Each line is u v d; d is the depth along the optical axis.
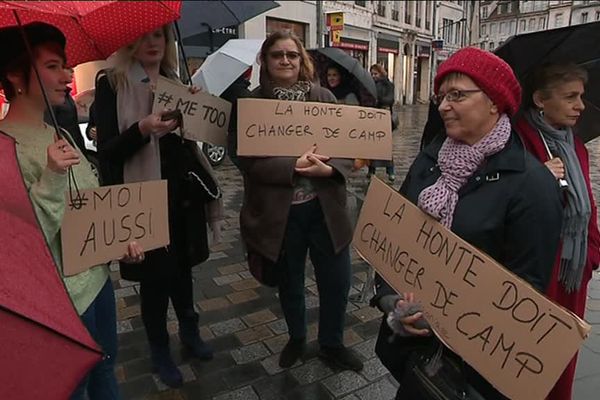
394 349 1.55
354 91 4.48
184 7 3.21
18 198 0.97
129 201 1.86
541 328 1.15
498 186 1.33
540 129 1.78
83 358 0.76
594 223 1.86
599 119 1.97
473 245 1.34
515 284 1.20
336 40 16.09
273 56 2.32
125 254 1.85
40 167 1.44
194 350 2.73
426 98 33.41
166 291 2.46
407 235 1.50
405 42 28.78
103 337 1.81
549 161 1.71
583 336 1.08
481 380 1.38
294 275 2.51
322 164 2.25
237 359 2.73
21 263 0.84
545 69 1.74
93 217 1.72
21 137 1.45
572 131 1.99
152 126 2.10
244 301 3.47
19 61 1.43
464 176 1.38
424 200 1.43
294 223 2.39
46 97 1.43
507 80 1.31
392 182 7.24
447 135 1.49
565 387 1.83
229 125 2.42
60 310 0.81
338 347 2.61
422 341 1.49
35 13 1.71
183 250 2.48
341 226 2.38
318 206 2.39
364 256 1.66
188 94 2.28
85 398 1.69
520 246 1.29
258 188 2.37
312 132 2.27
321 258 2.47
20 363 0.72
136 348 2.85
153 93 2.27
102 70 2.32
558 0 52.25
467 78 1.32
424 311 1.40
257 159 2.32
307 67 2.42
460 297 1.32
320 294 2.55
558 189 1.32
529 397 1.16
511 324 1.20
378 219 1.62
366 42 24.11
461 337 1.30
